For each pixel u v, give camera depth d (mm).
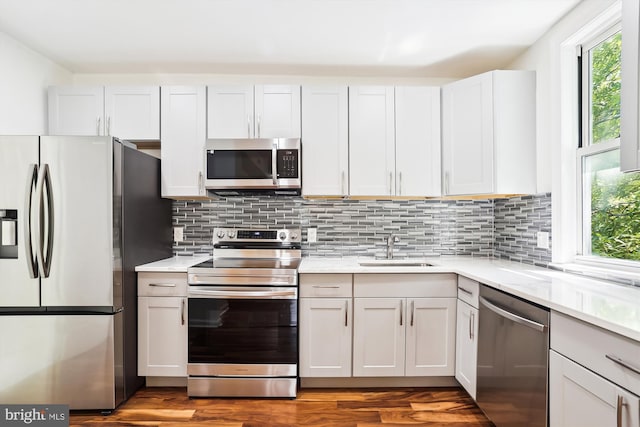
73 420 2035
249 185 2584
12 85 2361
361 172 2664
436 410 2148
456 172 2578
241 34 2307
